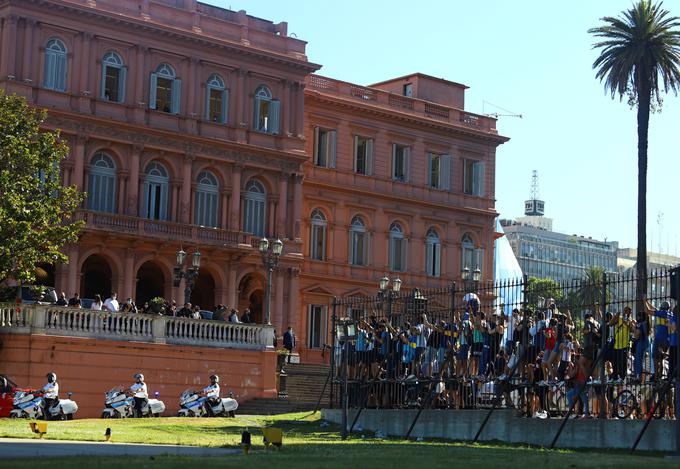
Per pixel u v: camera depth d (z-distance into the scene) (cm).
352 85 8588
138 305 7512
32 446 2694
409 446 3102
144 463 2147
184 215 7350
